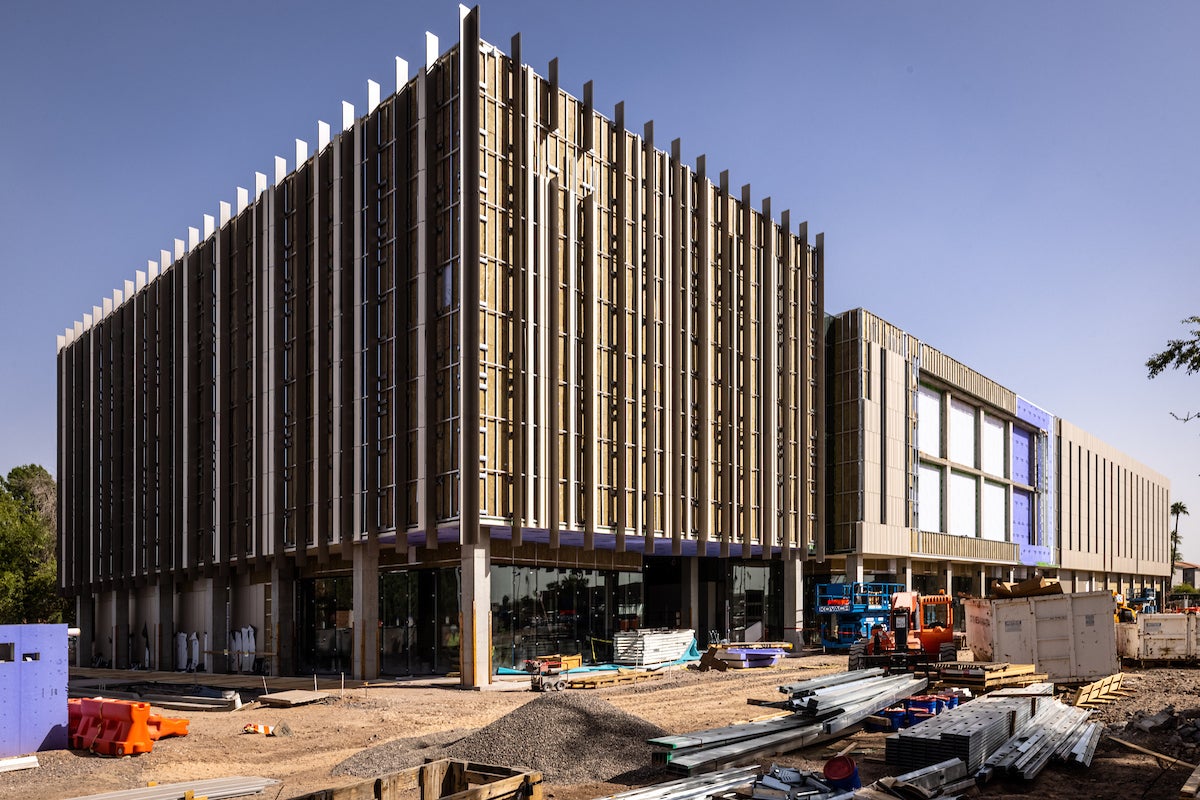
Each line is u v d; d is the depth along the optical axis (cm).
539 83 3509
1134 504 10619
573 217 3562
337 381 3572
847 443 5266
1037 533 7719
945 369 6250
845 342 5350
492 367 3191
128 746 1762
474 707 2525
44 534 7050
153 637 4981
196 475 4431
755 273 4747
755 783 1269
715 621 4894
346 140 3659
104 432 5434
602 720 1692
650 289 3925
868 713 1972
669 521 3919
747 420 4491
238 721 2262
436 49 3369
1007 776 1408
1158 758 1546
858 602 3972
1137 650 3309
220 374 4244
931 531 5950
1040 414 7862
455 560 3447
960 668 2414
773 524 4606
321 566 3916
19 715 1762
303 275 3841
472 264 3156
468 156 3192
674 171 4175
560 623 3822
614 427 3725
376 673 3431
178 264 4706
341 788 1133
